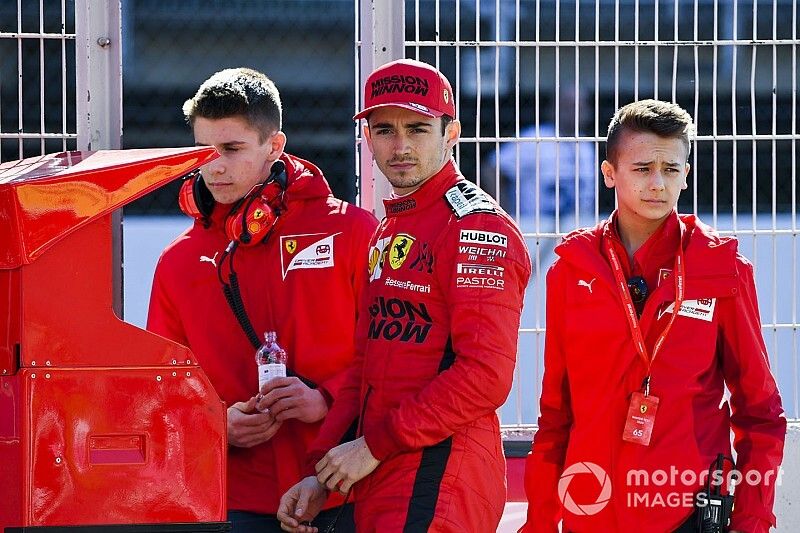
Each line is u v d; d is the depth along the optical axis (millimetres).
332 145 25359
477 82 14180
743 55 19344
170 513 9094
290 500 10938
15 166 10414
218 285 12367
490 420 10414
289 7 26031
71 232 8930
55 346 8891
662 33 19250
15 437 8828
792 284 14477
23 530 8758
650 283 10906
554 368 11305
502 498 10469
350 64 25781
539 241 14359
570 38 18469
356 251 12180
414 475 10047
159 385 9117
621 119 11039
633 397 10570
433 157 10617
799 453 14320
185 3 26000
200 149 9477
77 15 13648
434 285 10305
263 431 11742
